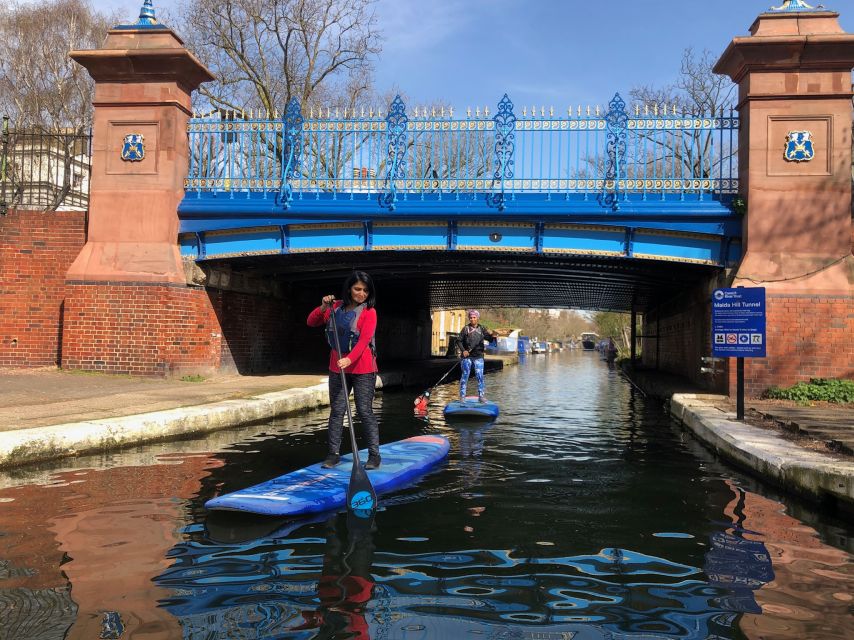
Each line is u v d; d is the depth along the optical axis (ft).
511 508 16.28
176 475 19.36
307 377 48.88
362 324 19.12
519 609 10.09
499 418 36.32
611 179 39.91
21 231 44.19
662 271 48.32
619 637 9.16
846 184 36.81
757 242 37.40
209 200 42.75
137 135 42.70
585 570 11.88
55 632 8.82
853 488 15.14
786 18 37.58
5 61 82.38
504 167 40.42
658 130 39.78
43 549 12.42
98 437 22.93
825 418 26.76
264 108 74.90
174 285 41.88
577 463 22.52
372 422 19.58
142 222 42.47
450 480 19.54
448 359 111.86
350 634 9.09
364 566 11.93
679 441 27.89
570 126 40.16
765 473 19.43
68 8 82.84
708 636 9.20
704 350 46.21
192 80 44.16
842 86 36.91
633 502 16.99
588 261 45.91
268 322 55.67
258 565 11.87
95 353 41.83
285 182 41.91
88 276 41.98
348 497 15.69
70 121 81.92
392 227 42.06
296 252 42.75
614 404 45.55
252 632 9.07
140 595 10.29
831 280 36.27
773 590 10.97
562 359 188.03
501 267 54.44
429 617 9.75
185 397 32.68
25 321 43.93
